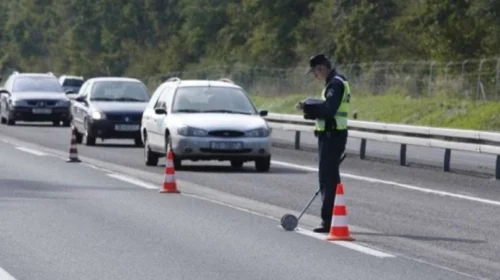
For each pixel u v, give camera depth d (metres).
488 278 29.19
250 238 35.50
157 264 30.56
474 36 124.50
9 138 89.19
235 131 58.69
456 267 30.75
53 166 62.88
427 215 42.12
